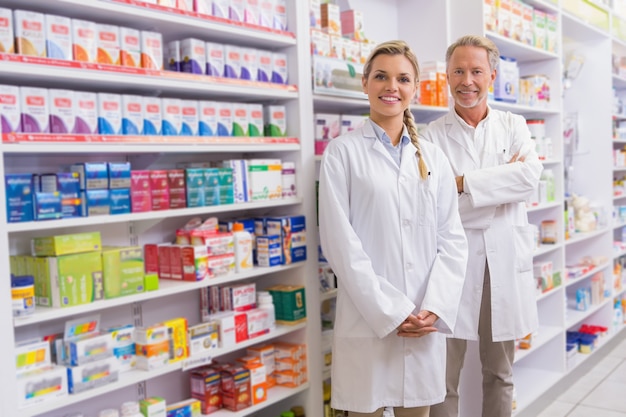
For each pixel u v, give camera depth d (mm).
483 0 3314
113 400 2342
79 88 2104
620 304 5309
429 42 3463
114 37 2016
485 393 2939
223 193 2334
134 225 2344
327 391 2852
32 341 1897
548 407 3838
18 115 1761
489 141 2811
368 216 2193
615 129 5289
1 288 1683
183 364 2170
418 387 2203
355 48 2904
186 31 2283
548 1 4039
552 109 4129
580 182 5156
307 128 2631
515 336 2777
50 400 1820
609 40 4949
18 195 1757
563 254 4188
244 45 2562
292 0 2572
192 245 2271
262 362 2576
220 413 2373
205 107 2283
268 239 2484
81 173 1908
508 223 2787
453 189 2346
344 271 2111
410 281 2195
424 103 3164
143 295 2049
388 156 2227
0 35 1731
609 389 4137
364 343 2168
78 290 1884
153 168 2463
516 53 3990
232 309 2430
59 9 1944
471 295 2742
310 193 2648
